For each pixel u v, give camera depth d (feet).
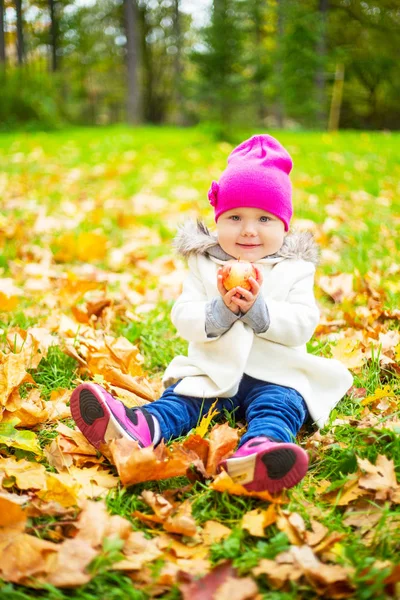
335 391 7.75
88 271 13.79
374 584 4.85
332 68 90.58
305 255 7.93
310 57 75.00
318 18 77.46
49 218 17.74
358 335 10.16
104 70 121.08
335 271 13.78
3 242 15.49
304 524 5.71
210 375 7.41
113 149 34.37
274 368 7.50
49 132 52.54
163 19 120.47
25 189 22.74
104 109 134.10
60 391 8.22
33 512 5.76
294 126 78.33
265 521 5.61
